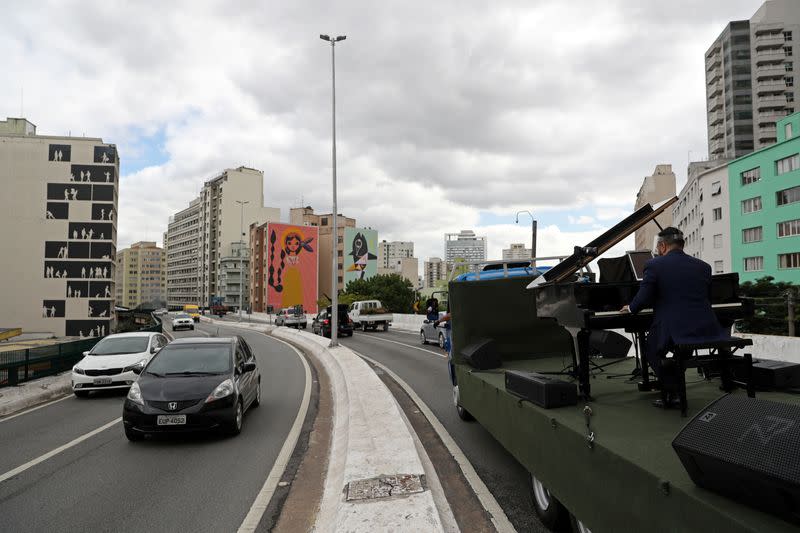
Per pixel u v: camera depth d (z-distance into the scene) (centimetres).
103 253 7188
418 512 362
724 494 178
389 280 8456
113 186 7344
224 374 752
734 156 7706
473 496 449
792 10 7900
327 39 2316
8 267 6975
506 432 420
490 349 564
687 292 313
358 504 379
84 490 501
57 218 7112
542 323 600
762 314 1429
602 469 252
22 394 1064
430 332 2192
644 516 215
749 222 4772
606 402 355
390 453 509
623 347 604
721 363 324
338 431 716
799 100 7494
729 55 7819
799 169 4244
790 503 152
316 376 1403
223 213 13100
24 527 414
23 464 596
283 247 10581
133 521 424
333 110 2311
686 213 6494
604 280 449
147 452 641
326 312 2842
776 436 163
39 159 7138
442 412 810
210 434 734
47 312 7012
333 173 2241
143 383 725
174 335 3991
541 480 337
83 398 1084
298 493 489
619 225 401
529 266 781
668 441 255
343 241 11056
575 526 316
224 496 482
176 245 17138
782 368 337
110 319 7212
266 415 871
